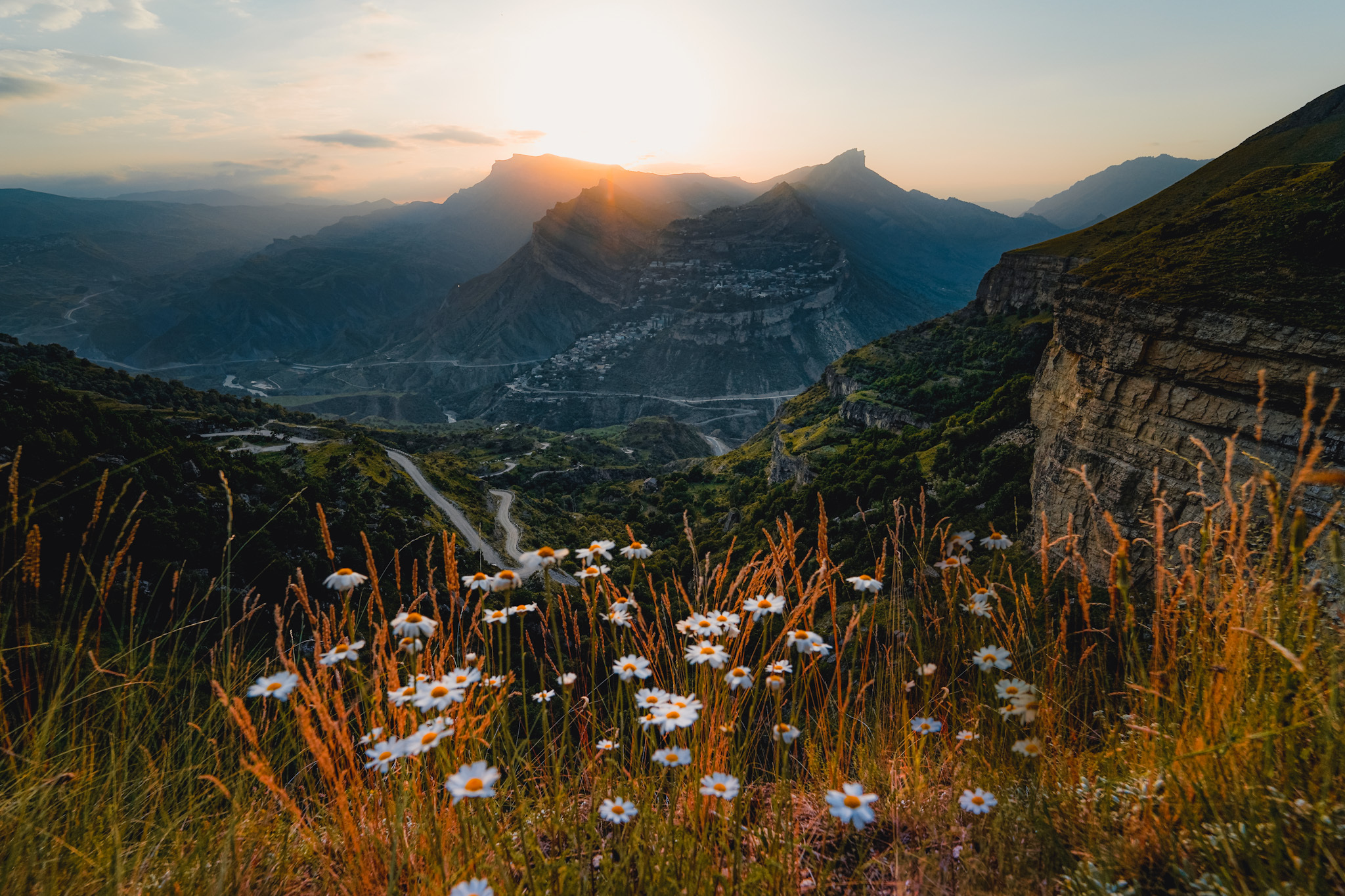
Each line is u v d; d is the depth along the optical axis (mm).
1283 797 1701
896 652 2436
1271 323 23672
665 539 92688
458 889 1557
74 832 1875
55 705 1779
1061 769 2176
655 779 2336
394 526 53531
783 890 1866
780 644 2562
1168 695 2072
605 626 2326
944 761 2480
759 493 97562
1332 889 1436
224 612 2076
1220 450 24875
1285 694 1763
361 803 1972
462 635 2184
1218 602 1996
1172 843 1845
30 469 29891
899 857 2014
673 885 1825
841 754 2504
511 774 2166
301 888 2033
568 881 1905
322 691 1892
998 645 2371
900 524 2615
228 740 2051
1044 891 1792
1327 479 1574
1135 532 28109
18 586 1750
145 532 27156
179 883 1885
